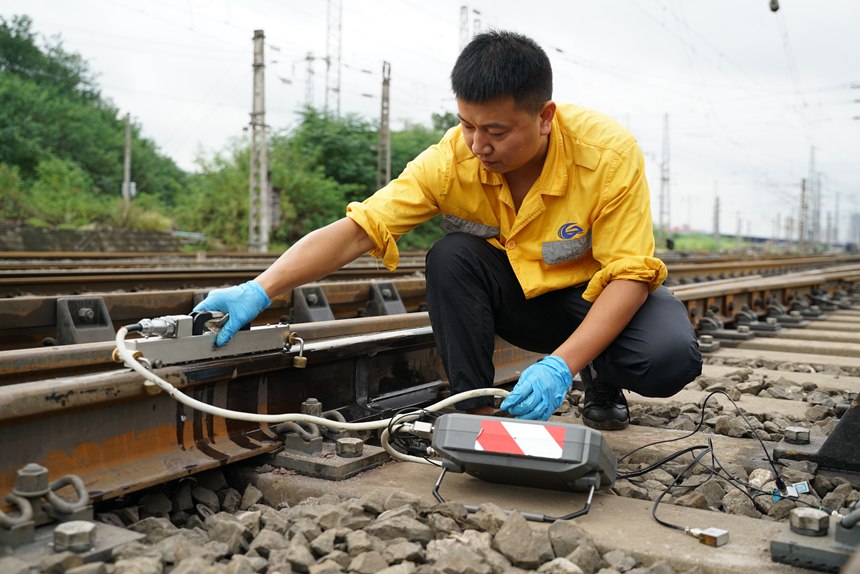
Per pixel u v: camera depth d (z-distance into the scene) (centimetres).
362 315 524
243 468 243
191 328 225
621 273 235
